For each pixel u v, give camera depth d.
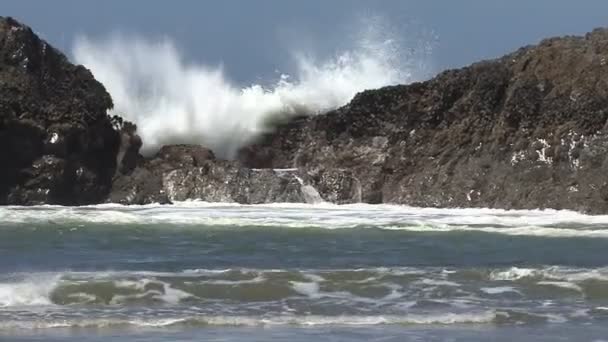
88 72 124.69
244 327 52.72
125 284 60.94
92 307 56.81
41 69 120.81
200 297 59.56
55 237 87.12
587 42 120.94
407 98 128.00
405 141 125.81
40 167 116.56
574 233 90.88
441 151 122.56
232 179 123.94
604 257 76.50
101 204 119.38
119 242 84.56
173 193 123.12
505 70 122.31
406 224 97.00
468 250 80.62
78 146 119.56
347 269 68.69
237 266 71.50
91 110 121.31
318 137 133.88
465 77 124.62
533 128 115.94
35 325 51.91
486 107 120.69
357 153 128.50
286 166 143.62
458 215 107.12
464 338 50.53
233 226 95.69
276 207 116.75
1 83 116.50
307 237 88.50
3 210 106.69
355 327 52.91
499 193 115.25
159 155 127.88
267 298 59.66
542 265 71.81
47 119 117.88
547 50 121.50
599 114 111.88
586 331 52.47
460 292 61.50
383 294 60.75
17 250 79.69
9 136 115.19
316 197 125.00
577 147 111.69
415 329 52.56
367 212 110.81
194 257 76.38
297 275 64.38
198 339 49.59
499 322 54.41
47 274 64.19
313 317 54.78
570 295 61.41
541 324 54.03
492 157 117.75
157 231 91.75
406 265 72.38
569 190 110.44
